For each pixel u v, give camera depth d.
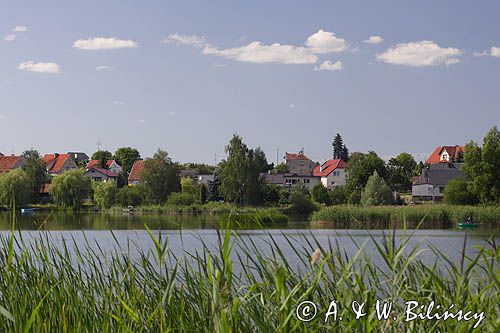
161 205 91.81
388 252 4.22
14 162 137.50
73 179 88.56
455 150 158.00
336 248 4.36
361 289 4.12
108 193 92.56
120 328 4.58
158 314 4.50
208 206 83.88
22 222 51.25
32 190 98.81
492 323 3.87
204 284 4.62
